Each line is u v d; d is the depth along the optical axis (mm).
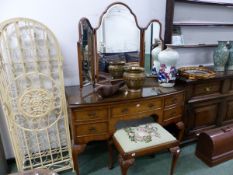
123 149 1329
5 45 1434
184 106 1795
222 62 2023
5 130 1718
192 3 1986
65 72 1741
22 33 1482
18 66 1537
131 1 1769
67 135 1647
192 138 1988
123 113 1459
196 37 2162
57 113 1660
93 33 1601
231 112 2137
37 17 1541
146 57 1883
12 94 1521
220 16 2217
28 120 1604
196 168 1738
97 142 2084
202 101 1883
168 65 1676
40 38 1533
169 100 1596
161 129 1534
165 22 1919
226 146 1777
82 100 1394
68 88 1681
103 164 1803
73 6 1604
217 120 2064
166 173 1679
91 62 1657
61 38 1646
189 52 2189
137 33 1771
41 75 1543
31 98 1447
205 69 2004
